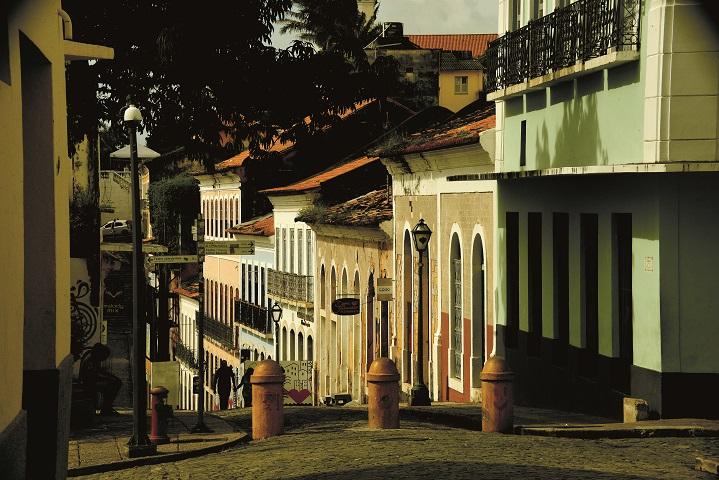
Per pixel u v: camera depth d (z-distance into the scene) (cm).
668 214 2347
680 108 2362
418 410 3078
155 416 2456
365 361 5244
